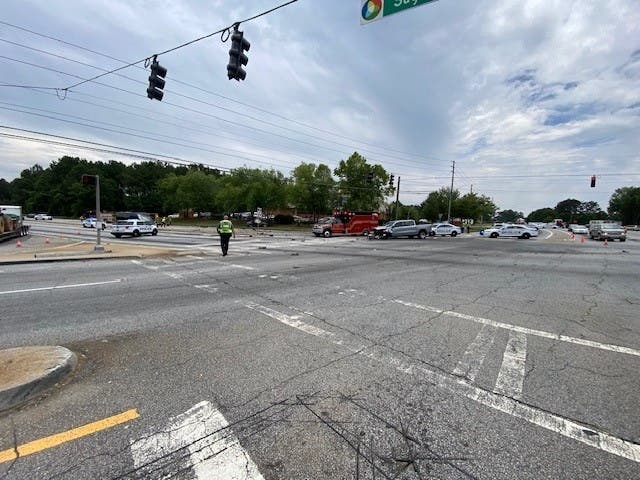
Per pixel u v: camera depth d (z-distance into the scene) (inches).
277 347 172.7
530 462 92.4
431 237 1370.6
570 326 213.9
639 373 147.5
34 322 211.2
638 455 95.2
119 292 300.4
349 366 151.4
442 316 233.5
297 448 96.8
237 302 267.7
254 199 2315.5
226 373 142.4
